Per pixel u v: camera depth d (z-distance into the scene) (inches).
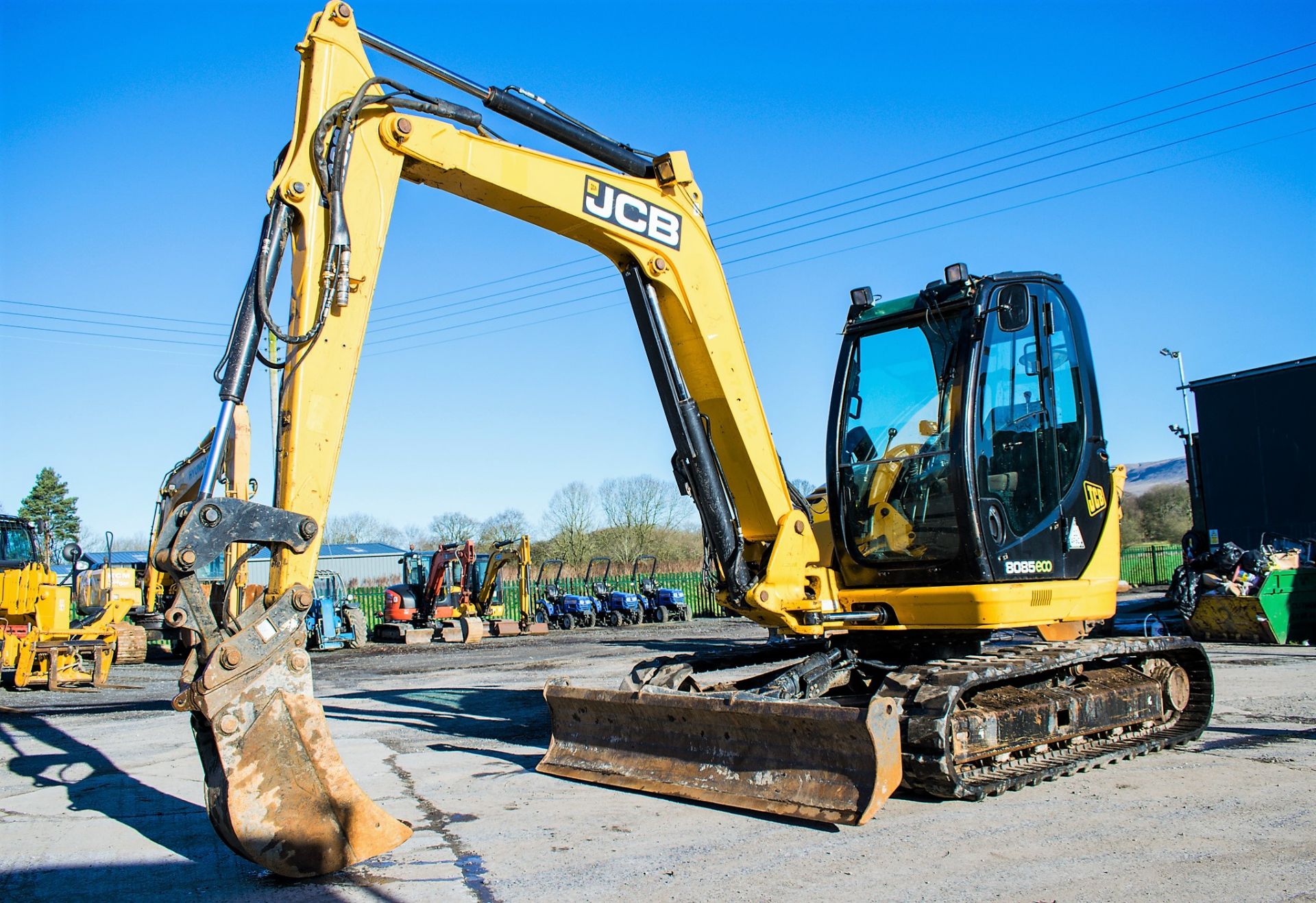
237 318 192.4
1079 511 273.7
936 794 218.7
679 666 274.2
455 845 202.4
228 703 172.6
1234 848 187.8
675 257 260.7
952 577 251.0
